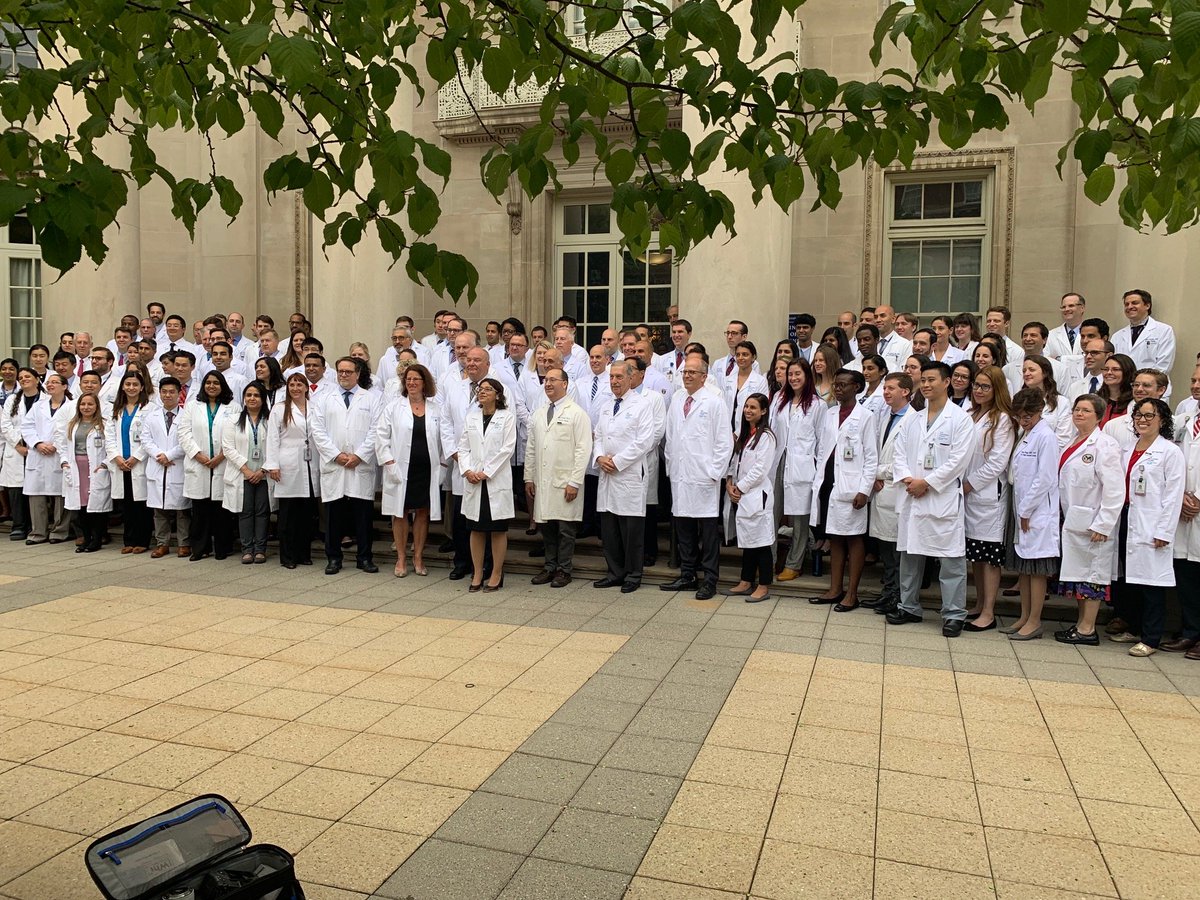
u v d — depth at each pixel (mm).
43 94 2959
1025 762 4547
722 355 9766
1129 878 3480
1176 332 8414
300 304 14234
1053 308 11352
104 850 2316
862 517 7531
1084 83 3143
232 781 4289
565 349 9734
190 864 2307
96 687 5602
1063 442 7188
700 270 9844
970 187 11883
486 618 7273
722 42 2727
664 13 3062
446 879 3432
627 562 8289
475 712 5176
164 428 9898
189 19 3119
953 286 11969
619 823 3883
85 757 4562
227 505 9461
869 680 5801
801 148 3273
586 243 13656
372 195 3107
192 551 9812
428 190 3023
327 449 8992
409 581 8688
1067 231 11273
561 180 13352
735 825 3871
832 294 12141
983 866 3557
